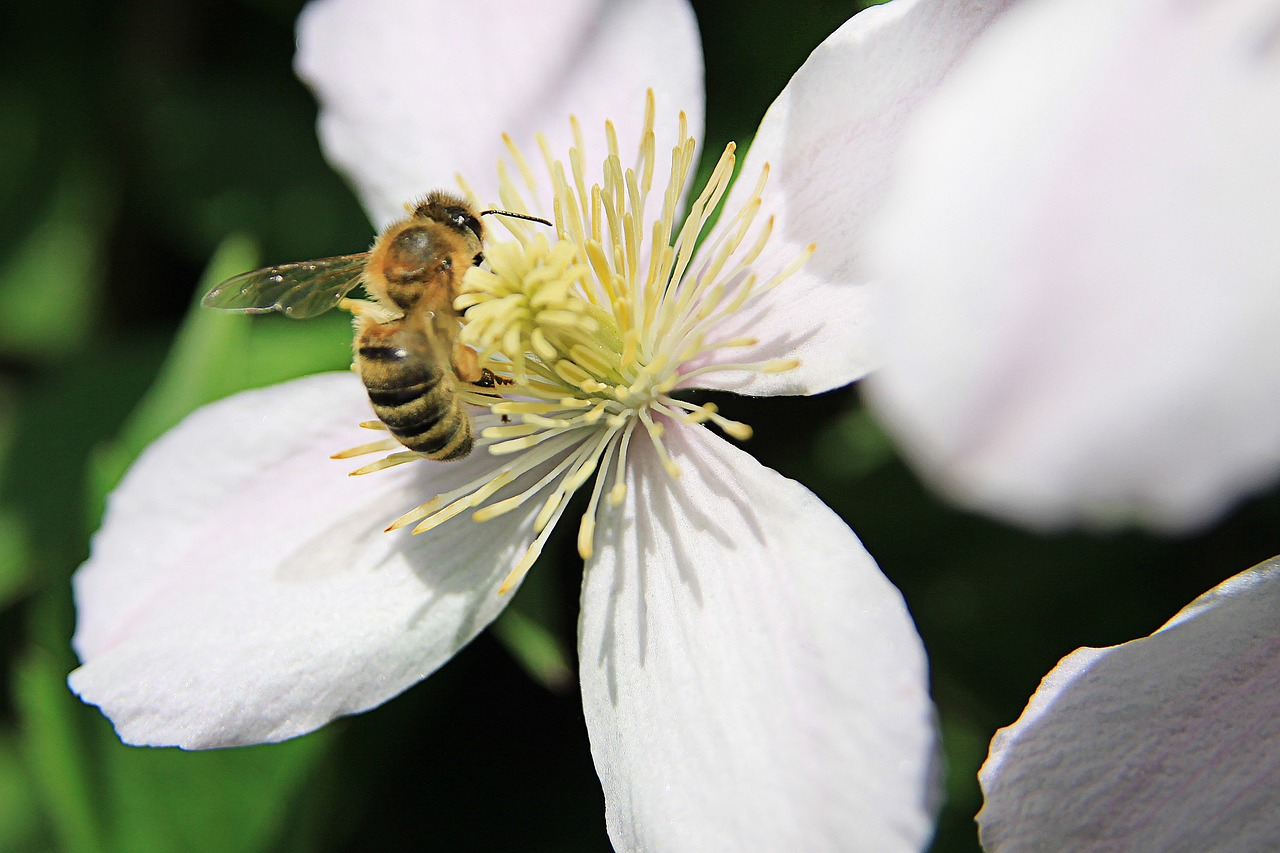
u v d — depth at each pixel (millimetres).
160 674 181
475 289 180
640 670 174
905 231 117
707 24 197
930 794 164
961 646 197
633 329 182
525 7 191
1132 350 108
